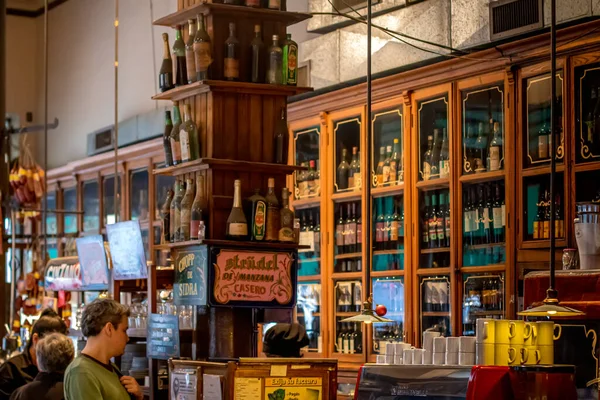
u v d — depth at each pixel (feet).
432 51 22.61
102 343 14.56
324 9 25.82
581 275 16.05
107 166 36.78
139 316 20.90
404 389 13.08
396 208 24.49
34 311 32.71
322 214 26.22
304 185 27.04
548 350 13.76
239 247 16.90
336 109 25.85
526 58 20.79
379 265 24.77
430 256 23.32
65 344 17.15
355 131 25.54
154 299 19.03
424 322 23.31
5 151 32.17
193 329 17.63
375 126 24.86
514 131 21.15
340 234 25.88
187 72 17.61
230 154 17.30
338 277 25.63
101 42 39.37
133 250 19.84
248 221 17.16
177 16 17.80
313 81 26.08
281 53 17.47
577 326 16.14
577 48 19.81
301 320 26.99
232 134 17.33
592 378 15.84
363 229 25.03
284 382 14.79
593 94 19.80
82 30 41.01
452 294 22.43
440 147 23.17
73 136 41.32
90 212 38.50
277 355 17.62
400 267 24.22
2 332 31.24
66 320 28.12
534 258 20.59
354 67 24.76
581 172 19.83
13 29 44.42
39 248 35.78
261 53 17.34
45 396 16.90
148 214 33.94
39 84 44.47
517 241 20.97
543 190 20.72
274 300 17.13
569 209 19.85
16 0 44.47
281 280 17.21
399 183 24.26
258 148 17.52
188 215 17.47
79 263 24.07
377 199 25.00
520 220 20.94
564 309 13.51
